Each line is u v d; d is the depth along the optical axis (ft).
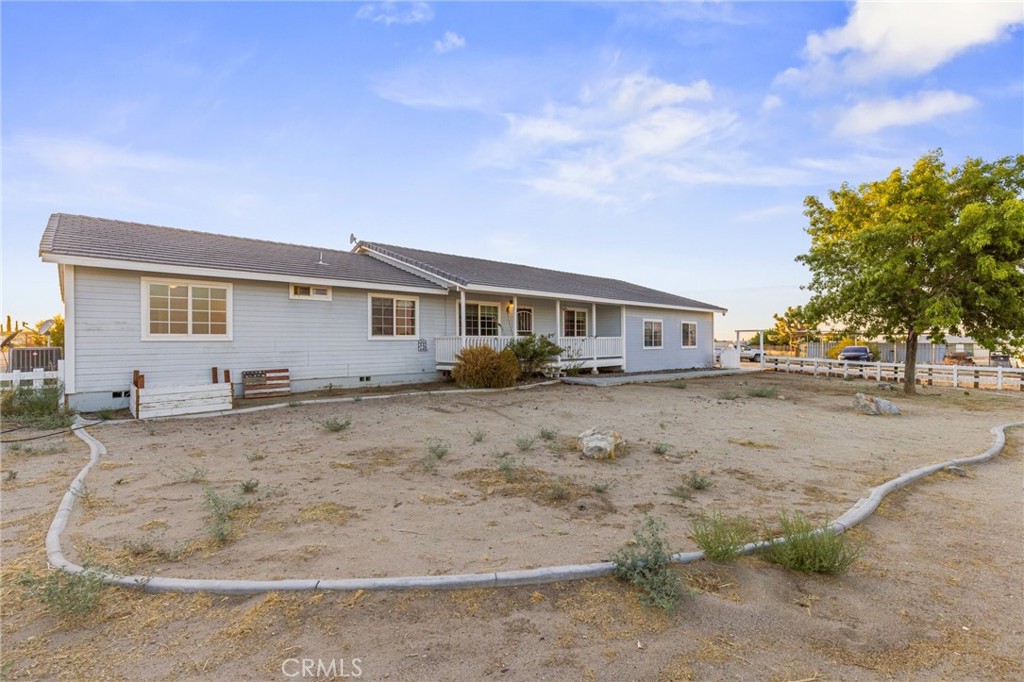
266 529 12.86
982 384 59.26
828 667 7.89
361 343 45.52
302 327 41.75
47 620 8.61
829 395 48.55
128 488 16.38
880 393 51.52
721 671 7.68
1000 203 43.09
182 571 10.29
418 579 9.78
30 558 11.00
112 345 32.76
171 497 15.44
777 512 15.15
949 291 46.01
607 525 13.61
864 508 15.46
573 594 9.78
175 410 30.50
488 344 48.73
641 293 76.74
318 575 10.18
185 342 35.73
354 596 9.35
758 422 32.04
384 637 8.28
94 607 8.91
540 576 10.11
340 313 44.14
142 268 32.12
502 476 18.47
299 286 41.60
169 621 8.60
